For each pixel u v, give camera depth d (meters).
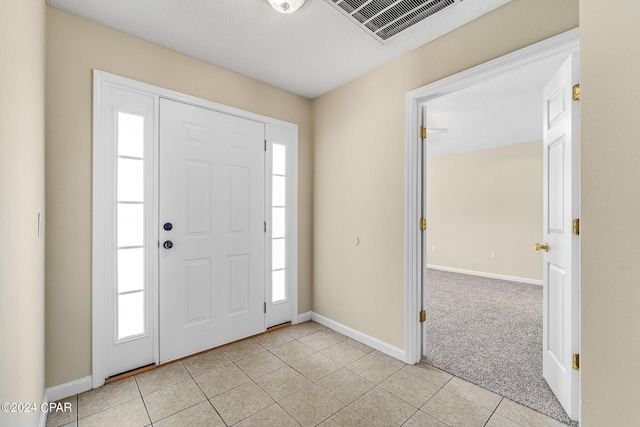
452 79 1.91
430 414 1.60
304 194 3.01
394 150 2.29
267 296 2.72
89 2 1.67
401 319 2.21
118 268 1.94
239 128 2.53
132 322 1.99
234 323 2.50
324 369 2.06
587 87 0.57
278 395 1.77
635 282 0.50
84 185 1.80
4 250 0.80
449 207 5.77
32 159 1.22
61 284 1.71
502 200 5.10
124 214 1.96
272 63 2.35
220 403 1.69
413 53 2.15
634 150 0.50
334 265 2.81
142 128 2.03
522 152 4.89
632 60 0.51
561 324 1.67
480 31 1.79
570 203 1.54
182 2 1.67
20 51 0.98
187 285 2.23
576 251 1.52
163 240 2.11
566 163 1.60
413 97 2.15
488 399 1.73
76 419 1.55
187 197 2.23
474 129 4.12
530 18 1.59
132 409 1.63
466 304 3.61
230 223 2.47
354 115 2.61
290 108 2.89
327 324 2.85
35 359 1.30
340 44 2.08
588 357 0.56
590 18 0.57
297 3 1.63
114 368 1.91
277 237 2.84
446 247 5.80
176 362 2.14
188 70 2.23
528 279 4.77
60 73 1.72
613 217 0.53
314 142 3.05
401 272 2.23
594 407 0.55
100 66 1.86
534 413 1.61
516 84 2.69
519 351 2.33
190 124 2.25
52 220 1.69
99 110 1.84
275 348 2.39
